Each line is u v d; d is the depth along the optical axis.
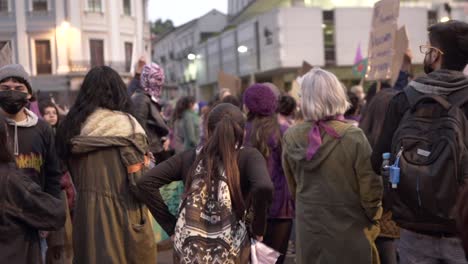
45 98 6.75
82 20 40.66
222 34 50.94
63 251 5.02
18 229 3.64
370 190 3.74
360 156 3.74
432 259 3.25
